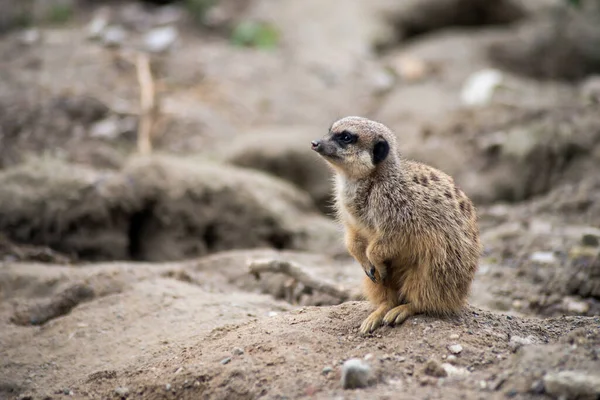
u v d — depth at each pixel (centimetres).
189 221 1717
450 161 2120
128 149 2125
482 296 1298
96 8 3148
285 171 2117
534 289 1322
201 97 2453
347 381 763
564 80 3150
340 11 3225
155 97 2389
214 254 1734
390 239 924
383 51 3142
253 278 1383
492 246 1523
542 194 2023
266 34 2948
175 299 1174
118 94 2350
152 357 967
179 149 2188
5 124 2069
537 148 2045
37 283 1277
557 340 859
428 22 3416
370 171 952
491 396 726
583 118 2127
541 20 3394
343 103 2573
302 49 2934
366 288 1006
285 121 2433
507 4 3466
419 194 928
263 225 1777
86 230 1627
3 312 1195
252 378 813
